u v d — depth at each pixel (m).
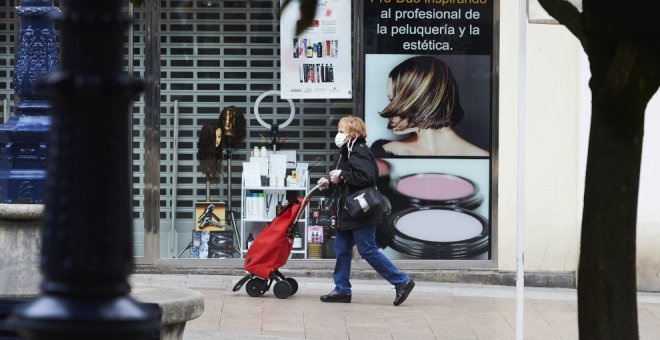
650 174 15.52
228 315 12.98
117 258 3.65
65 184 3.60
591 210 6.90
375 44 15.89
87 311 3.62
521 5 10.37
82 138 3.61
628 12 6.50
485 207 15.92
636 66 6.57
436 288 15.43
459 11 15.85
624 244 6.87
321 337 11.84
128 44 15.91
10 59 15.92
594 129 6.86
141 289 9.27
